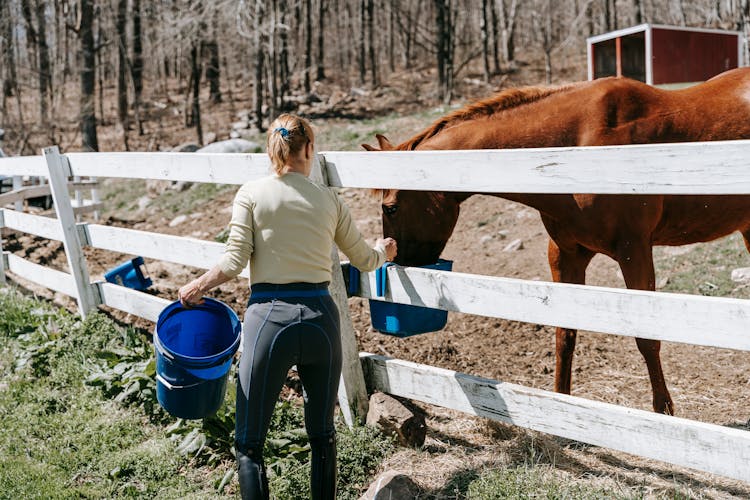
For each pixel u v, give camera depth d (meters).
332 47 35.78
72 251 5.23
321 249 2.59
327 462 2.62
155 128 26.12
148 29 26.44
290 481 3.06
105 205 13.01
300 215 2.56
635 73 12.30
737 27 21.64
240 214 2.57
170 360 2.84
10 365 4.62
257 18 19.19
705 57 12.21
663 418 2.60
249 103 28.23
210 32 20.69
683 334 2.50
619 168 2.57
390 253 2.93
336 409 3.76
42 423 3.82
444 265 3.64
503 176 2.88
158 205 12.04
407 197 3.62
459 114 3.80
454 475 3.09
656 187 2.50
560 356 3.94
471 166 2.96
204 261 4.12
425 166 3.10
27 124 25.77
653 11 32.53
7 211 6.61
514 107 3.76
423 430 3.38
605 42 12.77
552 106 3.71
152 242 4.54
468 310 3.11
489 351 5.07
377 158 3.26
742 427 3.67
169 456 3.46
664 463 3.19
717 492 2.84
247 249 2.55
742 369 4.47
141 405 3.93
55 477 3.28
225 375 2.99
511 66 30.91
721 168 2.34
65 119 27.78
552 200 3.67
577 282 4.06
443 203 3.67
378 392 3.56
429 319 3.54
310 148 2.67
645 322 2.59
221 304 3.07
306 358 2.54
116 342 4.77
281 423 3.50
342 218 2.72
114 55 29.64
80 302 5.26
